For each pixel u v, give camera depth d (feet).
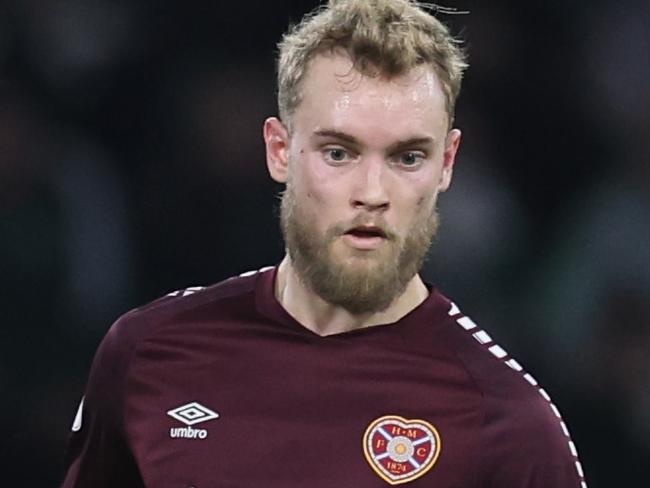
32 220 77.56
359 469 39.01
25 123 80.07
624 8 85.87
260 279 41.78
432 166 38.19
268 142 40.63
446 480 38.83
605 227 82.12
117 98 81.87
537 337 80.28
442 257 80.64
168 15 82.94
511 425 38.81
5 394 76.74
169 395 40.83
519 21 84.64
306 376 40.16
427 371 39.91
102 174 80.64
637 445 79.05
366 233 37.81
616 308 80.23
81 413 42.96
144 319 42.06
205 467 39.73
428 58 38.01
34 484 76.84
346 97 37.37
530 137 83.87
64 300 77.71
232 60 82.74
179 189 81.20
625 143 84.07
